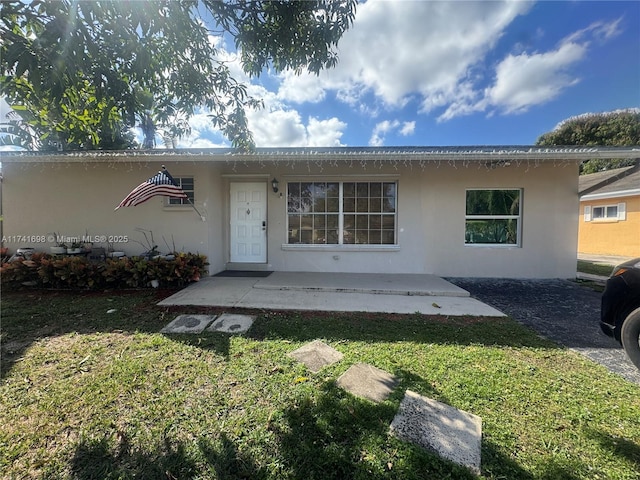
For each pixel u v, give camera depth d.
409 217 7.26
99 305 4.71
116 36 2.60
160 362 2.88
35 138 3.96
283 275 6.96
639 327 2.76
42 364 2.83
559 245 7.00
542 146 6.96
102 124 3.77
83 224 6.84
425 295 5.51
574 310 4.71
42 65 2.23
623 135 23.19
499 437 1.91
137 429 1.97
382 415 2.12
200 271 6.36
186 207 6.77
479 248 7.12
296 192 7.54
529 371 2.76
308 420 2.06
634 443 1.86
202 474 1.64
